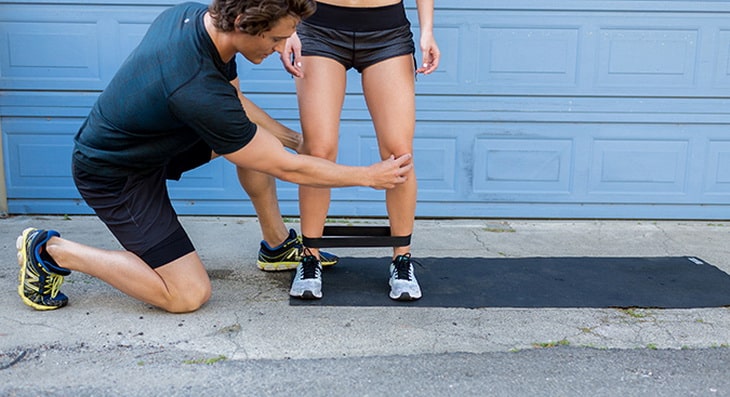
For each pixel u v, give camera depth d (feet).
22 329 6.56
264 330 6.68
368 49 7.13
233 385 5.56
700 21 11.16
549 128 11.53
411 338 6.56
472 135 11.53
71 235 10.34
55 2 10.96
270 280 8.29
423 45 7.25
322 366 5.93
